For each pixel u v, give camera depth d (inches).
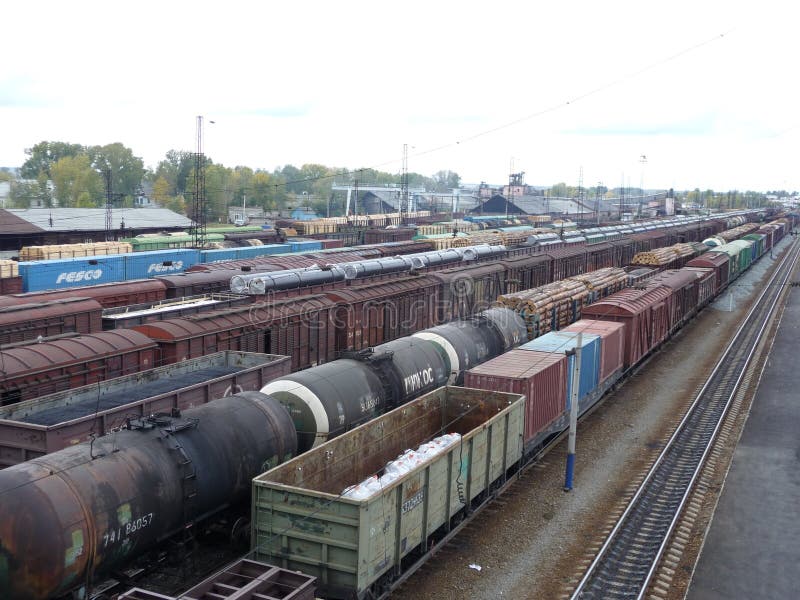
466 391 889.5
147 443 565.3
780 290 2854.3
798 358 1644.9
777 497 860.0
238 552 675.4
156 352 965.2
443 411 897.5
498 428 784.9
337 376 828.0
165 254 2041.1
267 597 471.2
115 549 510.0
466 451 711.1
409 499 611.2
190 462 576.7
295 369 1187.9
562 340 1139.9
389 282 1457.9
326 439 768.9
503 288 1879.9
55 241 3048.7
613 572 675.4
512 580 658.8
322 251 2127.2
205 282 1555.1
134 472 531.2
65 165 6441.9
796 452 1021.2
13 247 2925.7
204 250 2209.6
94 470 509.4
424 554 661.3
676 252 2743.6
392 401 898.1
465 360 1074.7
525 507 818.8
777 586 655.1
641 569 679.1
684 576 670.5
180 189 6963.6
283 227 4104.3
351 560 544.4
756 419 1181.7
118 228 3449.8
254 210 7096.5
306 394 770.8
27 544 452.4
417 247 2433.6
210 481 592.4
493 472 786.8
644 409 1230.3
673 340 1875.0
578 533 759.7
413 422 824.3
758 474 935.0
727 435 1094.4
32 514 457.4
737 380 1416.1
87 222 3503.9
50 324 1061.8
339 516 546.9
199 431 609.9
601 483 898.7
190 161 6884.8
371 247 2310.5
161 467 554.3
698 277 2134.6
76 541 473.1
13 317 1016.9
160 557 593.9
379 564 573.0
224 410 656.4
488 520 779.4
